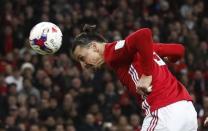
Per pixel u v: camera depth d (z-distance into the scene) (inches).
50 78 1956.2
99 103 1873.8
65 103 1828.2
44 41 752.3
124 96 1889.8
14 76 1941.4
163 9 2438.5
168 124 685.9
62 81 1941.4
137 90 695.1
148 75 678.5
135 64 700.0
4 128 1704.0
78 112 1856.5
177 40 2226.9
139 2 2449.6
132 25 2303.2
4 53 2204.7
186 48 2187.5
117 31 2228.1
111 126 1752.0
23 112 1766.7
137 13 2390.5
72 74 1971.0
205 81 2080.5
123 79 716.7
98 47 710.5
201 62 2159.2
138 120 1766.7
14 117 1749.5
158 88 697.6
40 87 1907.0
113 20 2319.1
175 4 2496.3
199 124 1761.8
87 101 1877.5
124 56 693.9
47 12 2267.5
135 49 681.6
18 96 1850.4
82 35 719.1
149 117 699.4
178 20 2417.6
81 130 1771.7
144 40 664.4
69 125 1753.2
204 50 2213.3
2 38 2214.6
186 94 706.8
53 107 1828.2
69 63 2047.2
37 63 2020.2
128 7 2428.6
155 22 2320.4
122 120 1739.7
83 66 721.0
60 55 2050.9
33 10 2284.7
